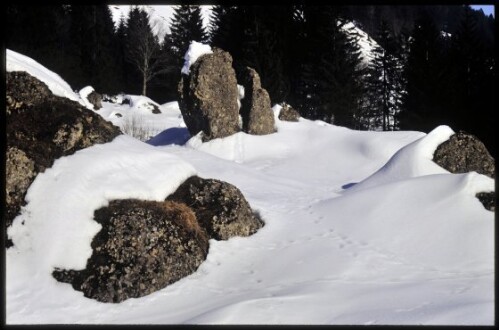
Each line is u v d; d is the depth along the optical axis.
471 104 38.41
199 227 10.87
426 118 39.16
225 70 22.95
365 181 16.17
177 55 55.66
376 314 7.23
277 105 26.78
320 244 10.84
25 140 10.52
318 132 24.50
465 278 8.98
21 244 9.36
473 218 10.78
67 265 9.14
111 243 9.37
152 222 9.86
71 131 10.98
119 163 11.04
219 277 9.71
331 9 43.50
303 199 14.34
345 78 41.84
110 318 8.20
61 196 9.75
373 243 10.72
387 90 46.28
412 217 11.28
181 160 12.48
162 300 8.87
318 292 8.43
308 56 44.94
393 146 22.00
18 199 9.75
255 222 11.84
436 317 6.90
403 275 9.26
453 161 15.55
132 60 58.50
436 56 40.12
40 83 11.53
